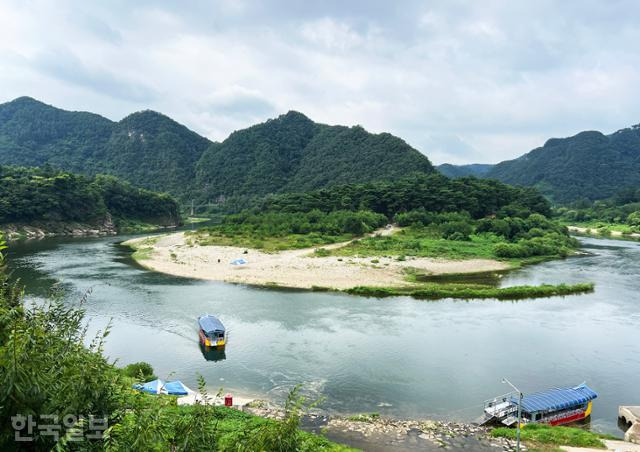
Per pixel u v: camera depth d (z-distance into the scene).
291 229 135.12
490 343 46.38
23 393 8.02
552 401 31.70
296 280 75.62
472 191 164.50
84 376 9.52
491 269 89.81
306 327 50.66
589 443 27.44
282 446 9.69
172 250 107.88
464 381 37.44
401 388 35.97
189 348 44.22
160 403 10.25
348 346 44.81
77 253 103.88
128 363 40.16
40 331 9.86
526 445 27.38
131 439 8.77
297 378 37.59
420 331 49.78
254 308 58.47
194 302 61.03
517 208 159.62
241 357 41.88
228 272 81.69
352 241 118.94
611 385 37.41
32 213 145.50
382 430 29.09
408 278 78.81
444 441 27.81
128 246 118.31
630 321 54.66
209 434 9.99
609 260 104.31
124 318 53.22
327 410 32.31
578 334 49.62
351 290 68.56
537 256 107.75
